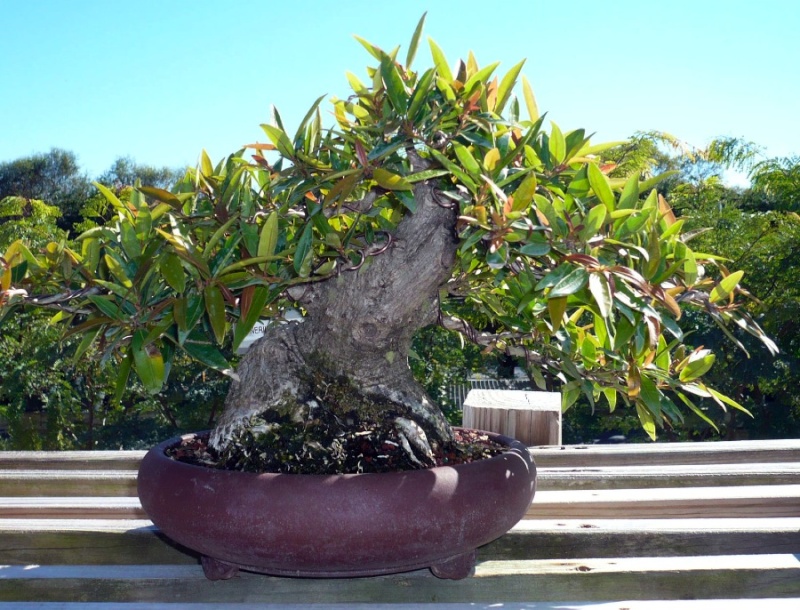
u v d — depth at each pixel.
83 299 1.10
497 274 1.13
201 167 1.24
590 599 1.13
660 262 0.93
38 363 6.82
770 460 1.67
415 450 1.15
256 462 1.10
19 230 7.77
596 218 0.86
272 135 1.02
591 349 1.22
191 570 1.22
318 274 1.02
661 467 1.60
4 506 1.47
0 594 1.18
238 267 0.96
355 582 1.15
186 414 7.78
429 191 1.07
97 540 1.27
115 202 1.17
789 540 1.24
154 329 0.95
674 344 1.12
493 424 1.89
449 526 0.98
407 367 1.27
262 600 1.16
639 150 6.82
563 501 1.42
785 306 6.43
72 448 7.39
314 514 0.94
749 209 8.70
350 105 1.14
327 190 1.04
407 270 1.08
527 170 0.92
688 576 1.13
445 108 1.02
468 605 1.13
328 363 1.20
